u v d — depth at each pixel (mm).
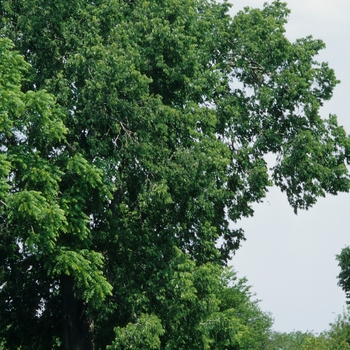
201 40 37375
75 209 29641
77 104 31672
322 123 39250
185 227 35375
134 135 32969
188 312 33312
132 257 34156
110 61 31625
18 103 27594
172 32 33906
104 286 30078
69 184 30656
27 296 36906
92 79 31641
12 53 29047
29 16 32469
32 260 34938
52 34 32938
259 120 39500
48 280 36500
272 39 39656
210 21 39969
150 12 34656
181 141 33875
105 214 33906
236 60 39844
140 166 33312
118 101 31547
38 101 28516
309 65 39875
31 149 29547
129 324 31922
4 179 27609
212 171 33469
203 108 34125
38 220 28031
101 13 33250
